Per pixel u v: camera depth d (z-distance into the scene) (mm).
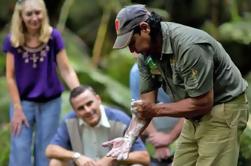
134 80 8953
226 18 16984
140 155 9031
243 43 15797
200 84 6242
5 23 17531
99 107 9289
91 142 9336
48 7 17875
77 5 17469
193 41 6230
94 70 15227
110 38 17250
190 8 17359
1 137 12289
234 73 6609
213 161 6715
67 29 17031
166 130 9328
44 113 9633
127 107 14188
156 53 6422
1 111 13711
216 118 6609
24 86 9562
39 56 9508
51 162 9367
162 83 6852
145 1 17328
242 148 9609
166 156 9359
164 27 6324
